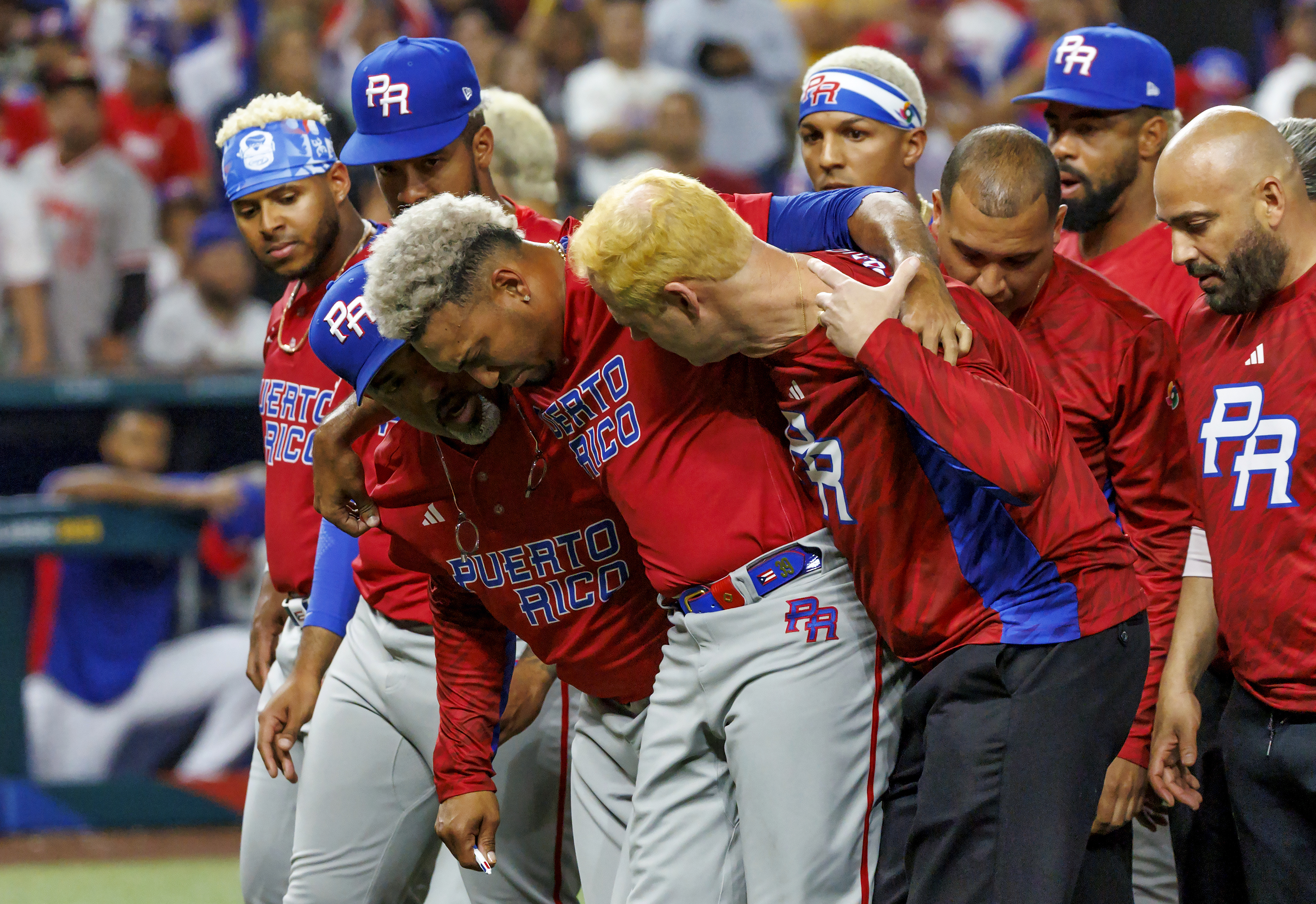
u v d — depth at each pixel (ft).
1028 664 28.48
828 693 29.55
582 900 54.65
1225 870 37.24
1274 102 99.04
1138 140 40.93
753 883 30.14
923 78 104.27
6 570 71.46
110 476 71.46
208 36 106.52
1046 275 34.09
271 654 43.42
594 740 35.22
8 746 71.92
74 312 88.89
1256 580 32.86
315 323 29.91
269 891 42.32
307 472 40.91
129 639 73.41
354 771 39.04
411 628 38.24
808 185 99.09
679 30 100.68
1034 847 28.17
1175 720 33.73
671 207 26.50
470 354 28.02
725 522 29.48
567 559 32.27
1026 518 28.22
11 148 90.94
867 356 26.08
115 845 71.00
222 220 86.63
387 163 38.88
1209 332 34.50
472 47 103.09
